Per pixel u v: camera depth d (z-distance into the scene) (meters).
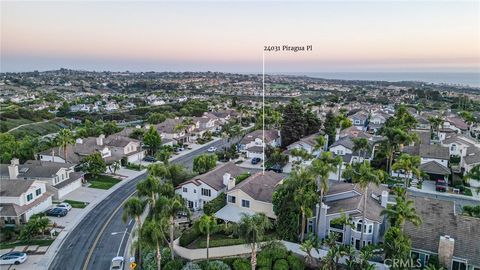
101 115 181.00
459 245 39.03
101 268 42.69
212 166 71.75
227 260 43.50
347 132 103.75
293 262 41.97
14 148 85.88
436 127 114.38
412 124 104.69
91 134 110.75
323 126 114.88
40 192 58.88
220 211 53.00
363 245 44.16
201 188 58.91
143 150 97.31
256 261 42.09
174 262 41.97
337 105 189.75
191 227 49.25
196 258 43.72
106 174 79.94
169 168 65.44
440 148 78.81
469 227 41.09
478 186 66.25
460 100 196.25
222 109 188.00
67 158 80.62
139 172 82.31
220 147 109.31
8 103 197.50
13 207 52.97
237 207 54.34
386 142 74.38
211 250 44.06
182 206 40.78
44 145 92.94
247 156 95.44
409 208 39.78
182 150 105.56
